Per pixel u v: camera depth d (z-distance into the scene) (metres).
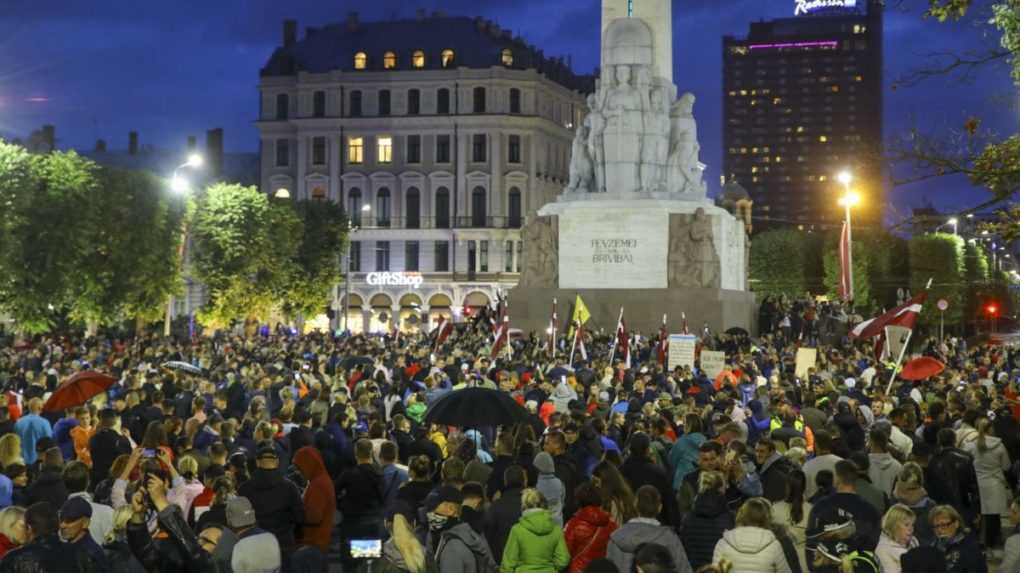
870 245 105.56
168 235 74.00
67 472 16.03
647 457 17.39
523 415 19.86
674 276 59.50
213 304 84.88
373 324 133.25
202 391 29.27
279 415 24.20
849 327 64.94
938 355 50.62
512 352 47.53
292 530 16.72
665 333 48.09
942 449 20.62
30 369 38.50
